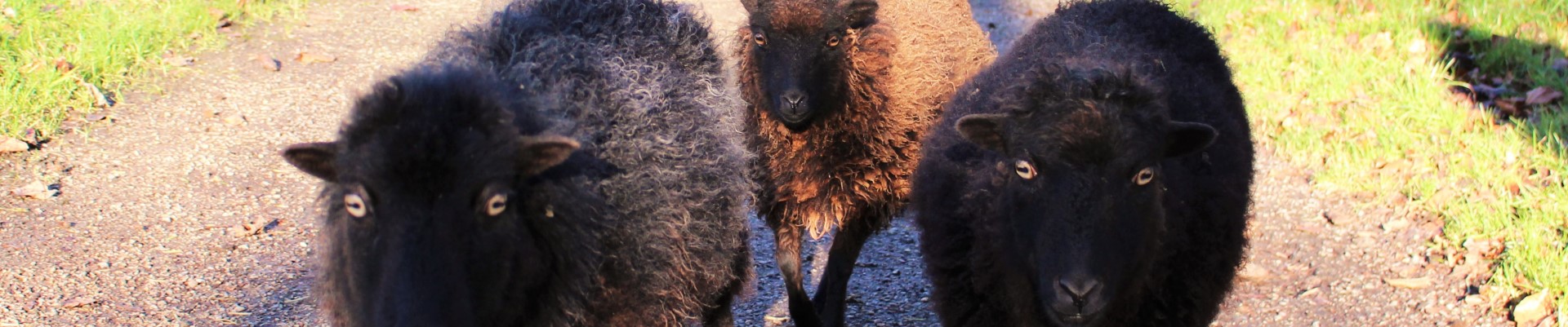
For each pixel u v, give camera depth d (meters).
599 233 3.70
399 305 3.11
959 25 6.33
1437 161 7.43
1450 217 6.61
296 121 8.13
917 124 5.77
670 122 4.12
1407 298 5.84
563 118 3.67
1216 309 4.75
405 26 10.58
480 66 3.76
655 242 3.89
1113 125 3.92
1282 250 6.48
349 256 3.42
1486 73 8.99
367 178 3.19
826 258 6.68
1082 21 5.31
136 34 9.14
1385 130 7.90
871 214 5.93
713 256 4.22
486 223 3.29
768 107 5.59
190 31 9.66
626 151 3.88
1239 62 9.48
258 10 10.50
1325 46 9.71
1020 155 4.09
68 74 8.09
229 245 6.30
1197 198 4.43
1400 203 6.93
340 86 8.87
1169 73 4.79
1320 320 5.71
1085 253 3.90
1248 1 11.08
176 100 8.25
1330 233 6.65
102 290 5.71
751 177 5.32
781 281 6.32
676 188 4.01
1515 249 5.99
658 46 4.41
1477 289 5.83
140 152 7.37
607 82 3.99
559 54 3.97
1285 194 7.22
